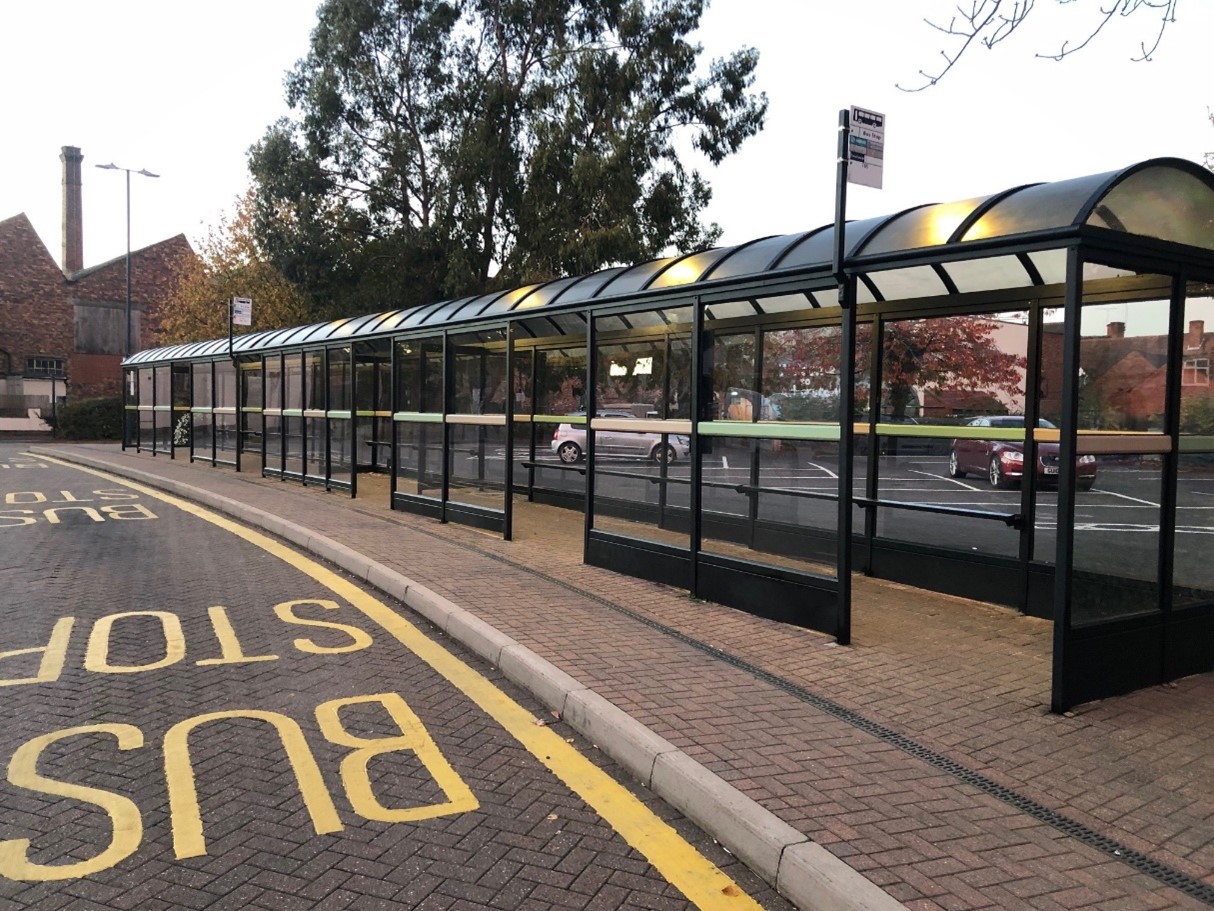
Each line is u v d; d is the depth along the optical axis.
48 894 2.96
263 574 8.18
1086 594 4.66
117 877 3.07
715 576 6.77
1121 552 4.83
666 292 7.13
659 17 26.23
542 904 2.96
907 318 7.46
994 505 6.88
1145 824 3.36
